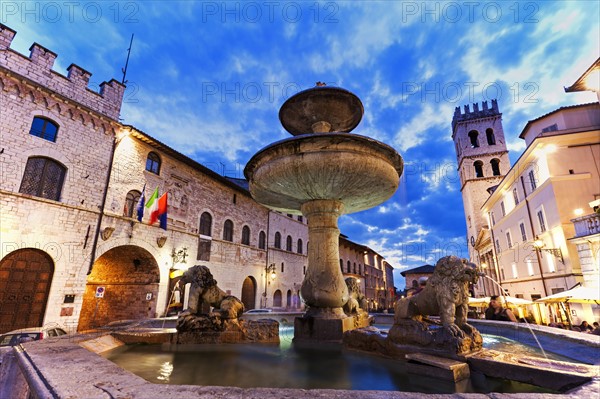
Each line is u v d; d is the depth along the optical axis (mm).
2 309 10891
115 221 14609
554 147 17938
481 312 16828
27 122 12117
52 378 1990
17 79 11930
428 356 3355
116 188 14891
